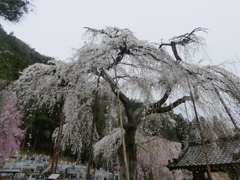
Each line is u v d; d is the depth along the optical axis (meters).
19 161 14.14
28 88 5.42
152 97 5.92
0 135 6.23
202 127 4.22
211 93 4.65
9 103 5.48
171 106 5.37
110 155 8.41
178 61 5.33
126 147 5.05
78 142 7.40
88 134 7.13
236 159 4.01
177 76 4.98
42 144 24.09
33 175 10.36
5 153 6.66
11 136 6.66
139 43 4.96
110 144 7.95
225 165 4.95
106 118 7.82
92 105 6.45
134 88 5.89
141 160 8.48
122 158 4.98
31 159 16.73
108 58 5.07
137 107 6.37
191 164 6.48
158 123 7.68
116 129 8.29
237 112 3.36
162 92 5.65
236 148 4.83
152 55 5.13
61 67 5.30
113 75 5.57
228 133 3.84
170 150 8.16
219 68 4.98
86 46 5.19
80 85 5.29
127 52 5.28
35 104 5.66
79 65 4.95
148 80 5.27
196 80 4.95
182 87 5.09
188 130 5.50
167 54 5.08
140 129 7.64
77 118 6.55
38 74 5.52
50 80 5.31
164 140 7.88
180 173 9.23
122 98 5.18
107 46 4.82
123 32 4.96
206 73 5.05
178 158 7.49
